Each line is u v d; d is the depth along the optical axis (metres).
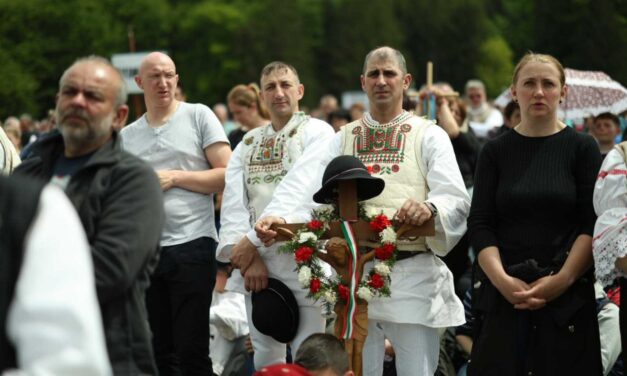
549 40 18.03
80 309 4.05
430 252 8.48
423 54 84.06
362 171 7.98
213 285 9.63
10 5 49.84
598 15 17.61
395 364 9.45
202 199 9.54
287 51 82.81
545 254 7.86
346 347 7.94
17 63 46.38
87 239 5.77
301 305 8.83
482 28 82.50
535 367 7.79
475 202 8.23
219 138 9.66
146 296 9.52
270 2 85.00
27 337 3.98
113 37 59.75
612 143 13.41
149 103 9.70
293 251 8.13
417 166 8.49
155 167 9.59
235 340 11.05
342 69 85.50
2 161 9.51
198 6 87.06
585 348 7.80
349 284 8.02
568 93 14.39
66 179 6.11
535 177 7.97
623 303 7.66
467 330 10.58
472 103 20.34
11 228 4.16
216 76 84.56
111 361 5.70
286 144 9.19
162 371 9.58
